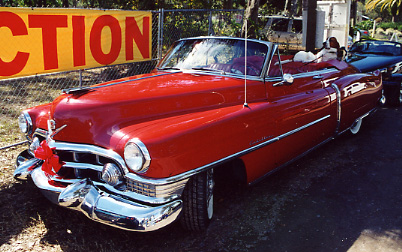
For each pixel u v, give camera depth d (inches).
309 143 181.3
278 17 557.0
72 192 114.7
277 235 132.6
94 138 118.5
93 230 134.5
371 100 240.8
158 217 108.2
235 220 141.9
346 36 623.5
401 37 1461.6
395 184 173.2
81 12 229.8
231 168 148.9
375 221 141.7
